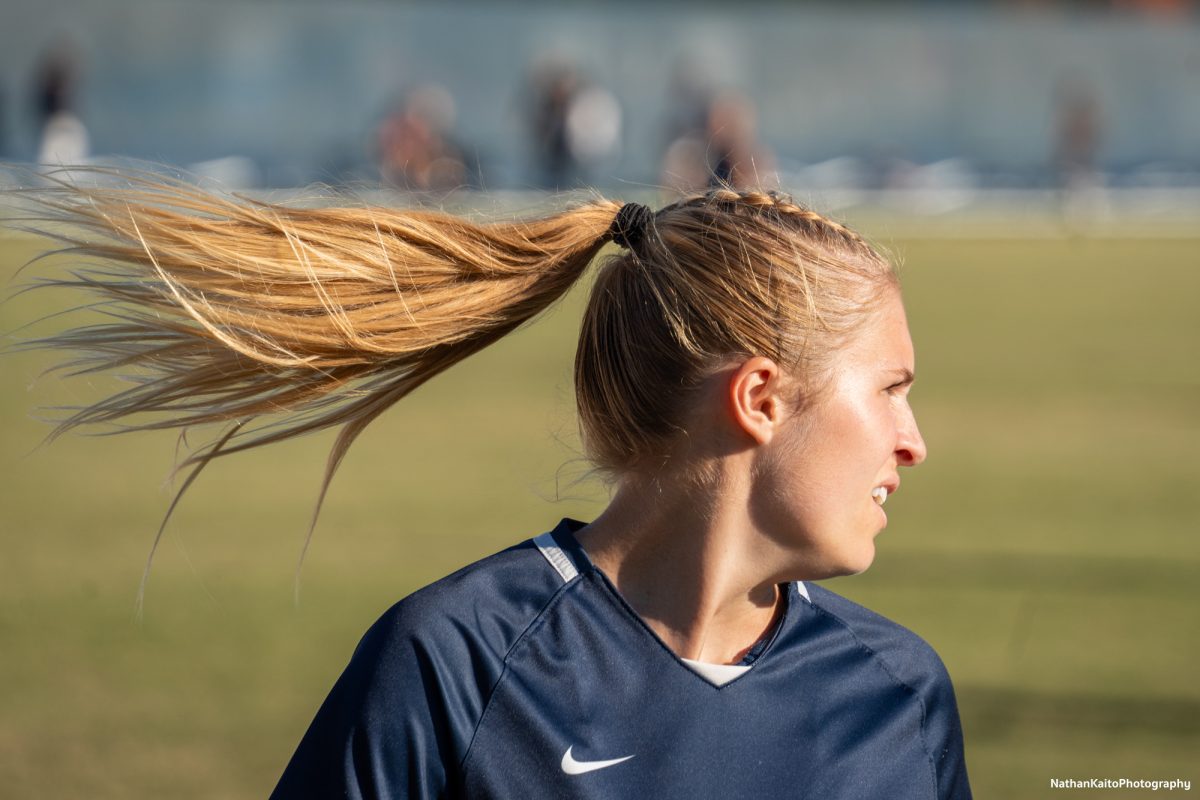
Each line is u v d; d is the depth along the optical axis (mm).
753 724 3381
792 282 3365
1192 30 65938
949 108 66188
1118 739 7762
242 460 16719
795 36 66375
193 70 63500
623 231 3662
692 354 3383
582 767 3264
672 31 66438
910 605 10336
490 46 65625
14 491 14672
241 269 3656
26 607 10406
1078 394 20766
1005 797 6949
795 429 3381
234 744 7742
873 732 3480
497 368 24234
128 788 7105
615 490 4199
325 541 12562
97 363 3879
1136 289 33125
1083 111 53219
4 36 62094
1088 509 13711
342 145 62875
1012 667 8922
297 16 64125
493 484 15047
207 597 10672
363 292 3678
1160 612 10219
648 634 3395
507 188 54156
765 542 3434
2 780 7164
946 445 17172
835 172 61719
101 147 62750
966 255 39469
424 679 3285
